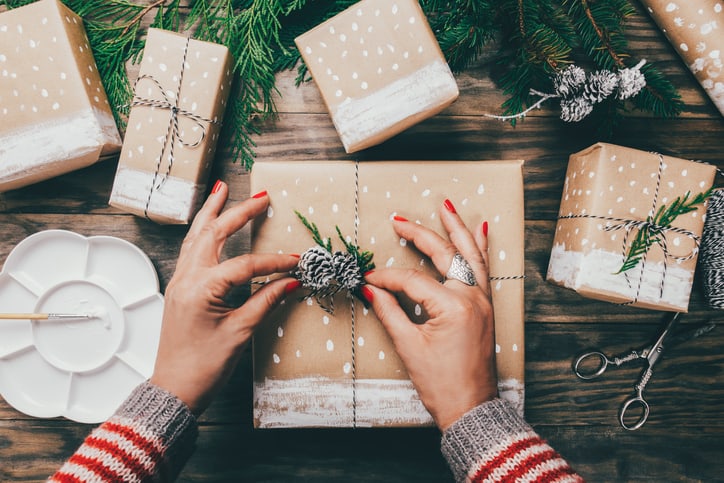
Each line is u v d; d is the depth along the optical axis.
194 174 0.75
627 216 0.72
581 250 0.73
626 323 0.86
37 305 0.81
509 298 0.71
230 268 0.61
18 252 0.82
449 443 0.55
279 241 0.70
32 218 0.85
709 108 0.85
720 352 0.87
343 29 0.70
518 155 0.85
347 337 0.70
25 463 0.85
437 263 0.65
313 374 0.70
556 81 0.71
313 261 0.61
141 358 0.82
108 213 0.85
